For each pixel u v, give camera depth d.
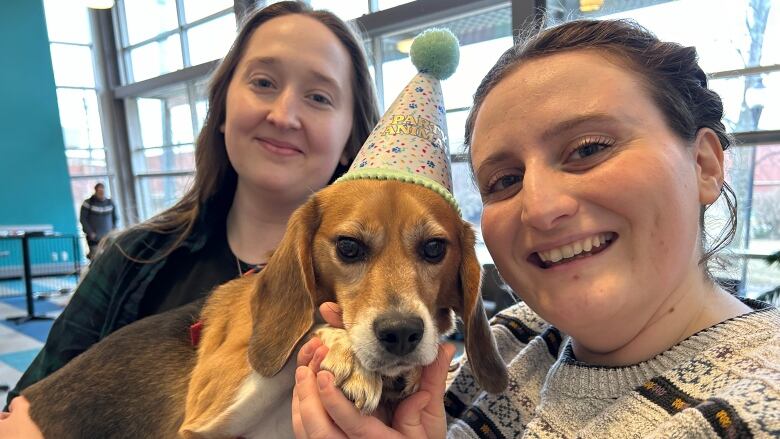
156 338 0.50
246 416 0.37
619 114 0.30
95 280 0.60
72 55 3.94
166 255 0.58
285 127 0.54
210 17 3.26
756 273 1.22
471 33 1.77
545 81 0.31
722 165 0.34
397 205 0.38
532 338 0.44
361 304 0.36
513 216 0.33
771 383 0.24
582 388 0.33
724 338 0.29
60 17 3.88
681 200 0.29
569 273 0.31
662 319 0.32
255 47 0.56
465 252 0.41
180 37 3.50
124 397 0.47
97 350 0.51
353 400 0.31
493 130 0.33
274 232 0.61
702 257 0.34
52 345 0.60
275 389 0.37
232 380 0.38
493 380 0.39
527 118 0.32
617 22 0.35
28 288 2.39
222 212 0.63
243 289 0.47
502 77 0.34
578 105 0.30
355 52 0.61
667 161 0.29
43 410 0.48
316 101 0.57
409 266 0.37
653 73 0.32
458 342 0.97
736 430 0.23
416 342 0.33
